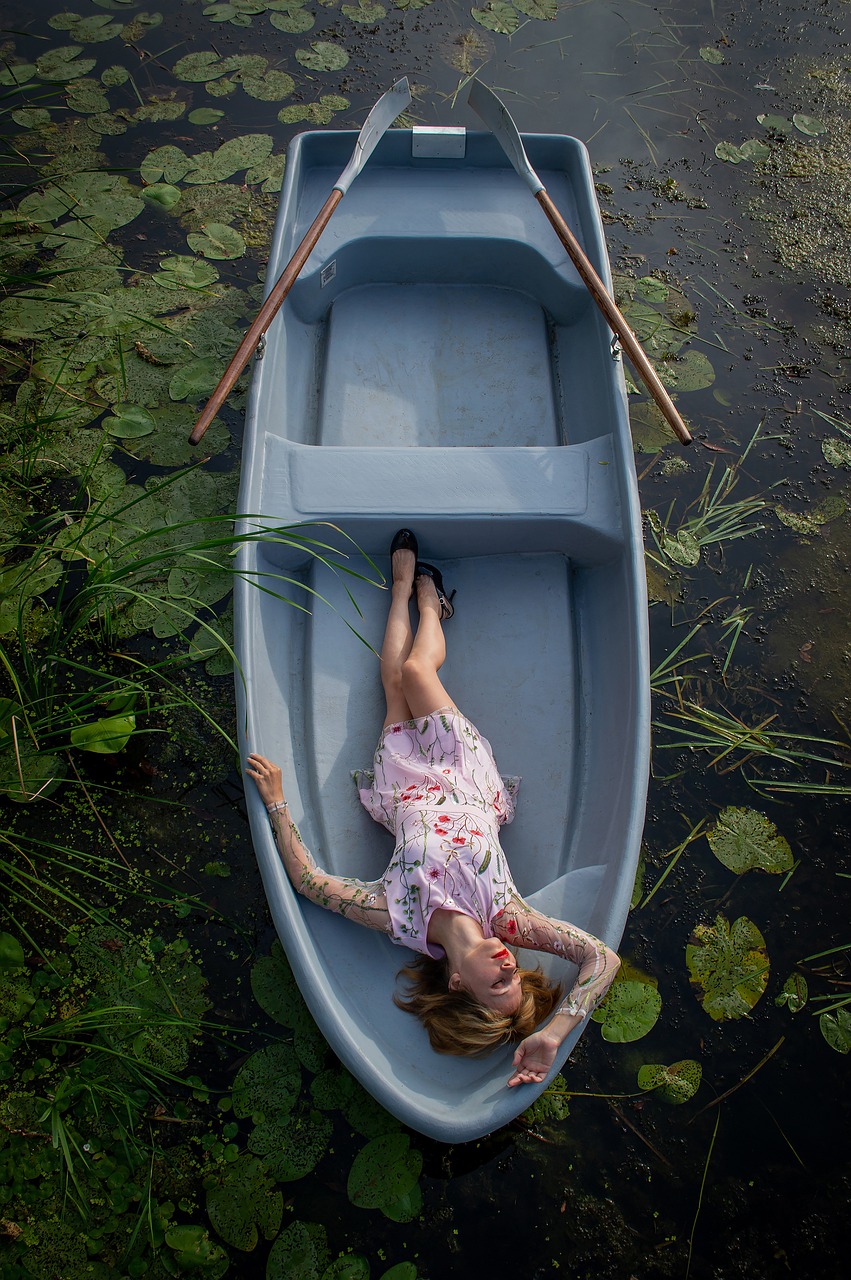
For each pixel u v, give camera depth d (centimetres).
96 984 231
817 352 355
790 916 250
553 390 306
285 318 297
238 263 362
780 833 262
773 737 277
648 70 435
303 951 203
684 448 330
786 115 423
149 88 413
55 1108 214
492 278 321
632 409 338
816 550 311
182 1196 208
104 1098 218
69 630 275
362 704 251
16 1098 217
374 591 267
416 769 230
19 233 366
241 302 351
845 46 450
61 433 317
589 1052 229
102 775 260
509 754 247
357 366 306
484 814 223
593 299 292
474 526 260
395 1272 200
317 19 442
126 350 336
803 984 240
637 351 262
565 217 316
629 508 254
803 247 382
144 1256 201
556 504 259
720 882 254
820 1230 212
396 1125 216
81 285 353
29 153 390
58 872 247
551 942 205
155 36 434
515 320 318
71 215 372
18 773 248
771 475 326
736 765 272
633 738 229
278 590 265
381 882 214
